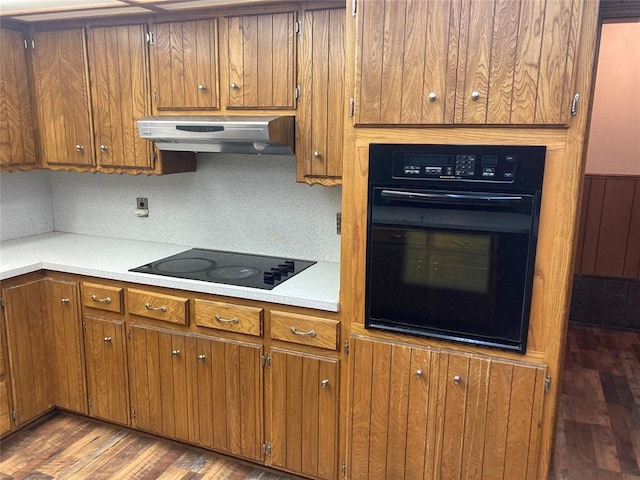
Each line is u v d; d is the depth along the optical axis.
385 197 1.93
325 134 2.24
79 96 2.71
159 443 2.67
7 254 2.78
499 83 1.72
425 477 2.09
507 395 1.91
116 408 2.66
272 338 2.24
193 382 2.44
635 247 4.28
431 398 2.02
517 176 1.75
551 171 1.72
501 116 1.73
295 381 2.24
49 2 2.48
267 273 2.41
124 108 2.62
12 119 2.73
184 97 2.47
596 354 3.92
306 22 2.17
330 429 2.22
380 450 2.14
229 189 2.85
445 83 1.78
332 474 2.27
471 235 1.85
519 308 1.84
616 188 4.24
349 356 2.11
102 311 2.58
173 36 2.42
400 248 1.96
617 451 2.72
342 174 2.16
